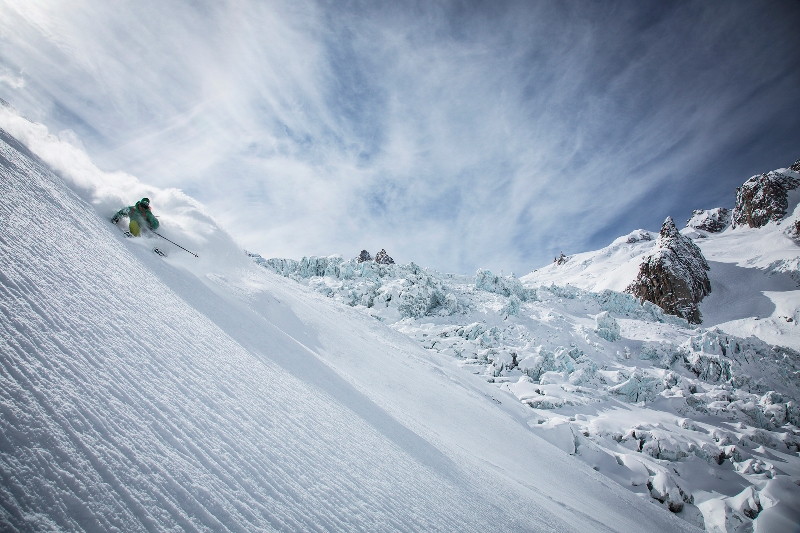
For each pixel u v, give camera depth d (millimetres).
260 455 2232
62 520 1085
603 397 22578
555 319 36594
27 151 4754
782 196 107562
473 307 38406
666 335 34594
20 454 1186
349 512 2275
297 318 12578
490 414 13750
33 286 2129
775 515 13742
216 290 6539
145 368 2242
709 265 89125
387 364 13609
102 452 1464
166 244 6914
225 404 2518
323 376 5531
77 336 2021
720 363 28172
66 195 4273
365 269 46094
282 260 46031
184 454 1799
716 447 17594
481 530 3322
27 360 1600
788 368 27844
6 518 937
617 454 16453
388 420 5484
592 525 6949
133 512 1318
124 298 2900
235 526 1589
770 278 78438
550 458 12305
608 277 94875
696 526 13875
